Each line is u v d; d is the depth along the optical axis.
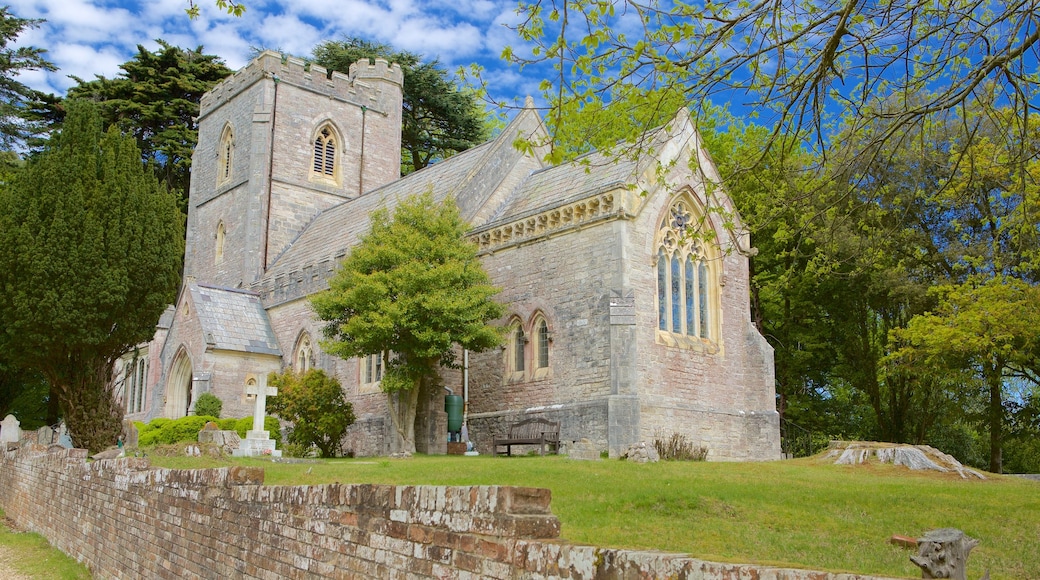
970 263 36.28
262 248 51.81
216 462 25.16
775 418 33.47
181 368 42.84
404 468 22.17
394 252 30.95
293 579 9.81
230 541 11.60
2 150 53.69
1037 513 16.00
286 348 42.91
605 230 30.73
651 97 12.22
